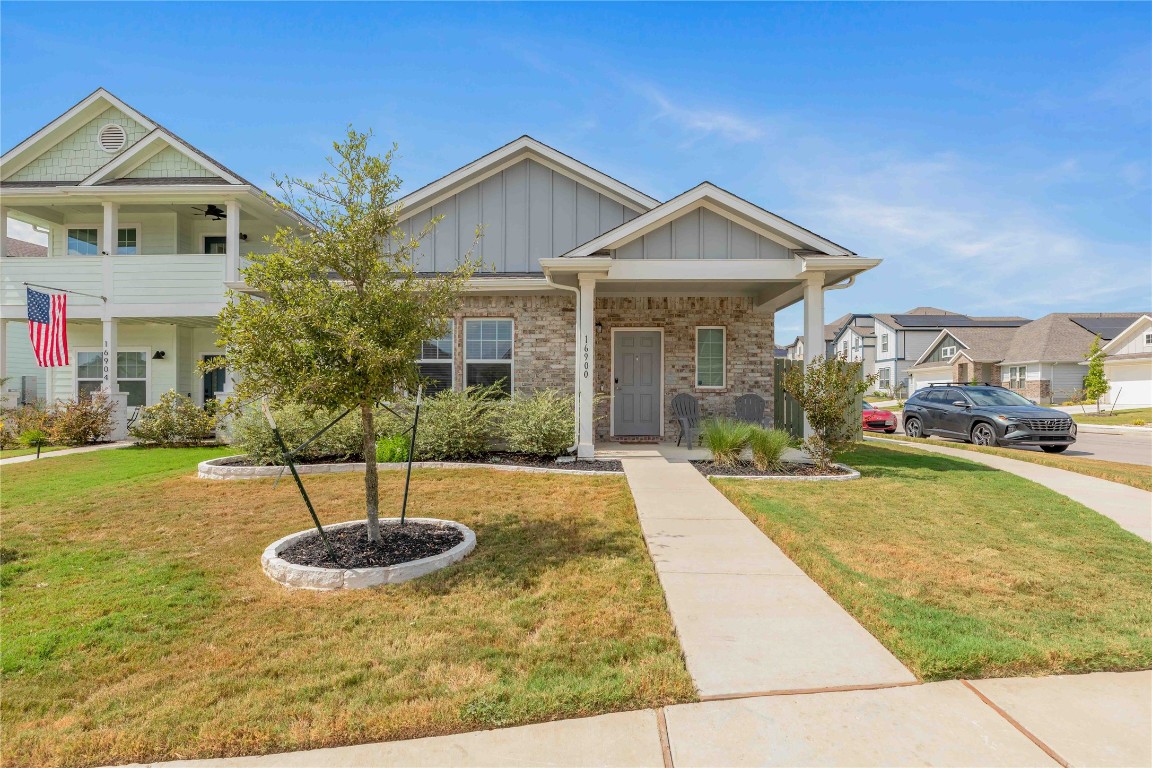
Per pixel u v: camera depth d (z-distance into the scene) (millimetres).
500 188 12984
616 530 5770
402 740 2650
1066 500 7129
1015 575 4555
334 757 2541
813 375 8930
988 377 38062
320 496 7391
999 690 2959
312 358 4699
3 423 13086
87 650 3498
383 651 3416
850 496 7223
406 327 5121
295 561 4836
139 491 7805
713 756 2475
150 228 15141
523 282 11195
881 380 53344
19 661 3354
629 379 12547
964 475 8805
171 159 13883
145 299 13500
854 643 3432
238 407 5328
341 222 4930
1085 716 2738
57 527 6102
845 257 9109
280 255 4906
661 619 3783
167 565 4945
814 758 2451
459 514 6438
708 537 5523
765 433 9211
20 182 14312
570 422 9875
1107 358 30594
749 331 12453
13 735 2729
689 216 9594
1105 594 4207
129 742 2625
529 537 5586
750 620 3738
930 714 2750
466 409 9984
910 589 4227
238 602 4180
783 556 5008
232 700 2939
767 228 9438
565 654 3338
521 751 2549
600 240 9438
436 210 12953
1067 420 13500
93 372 15734
